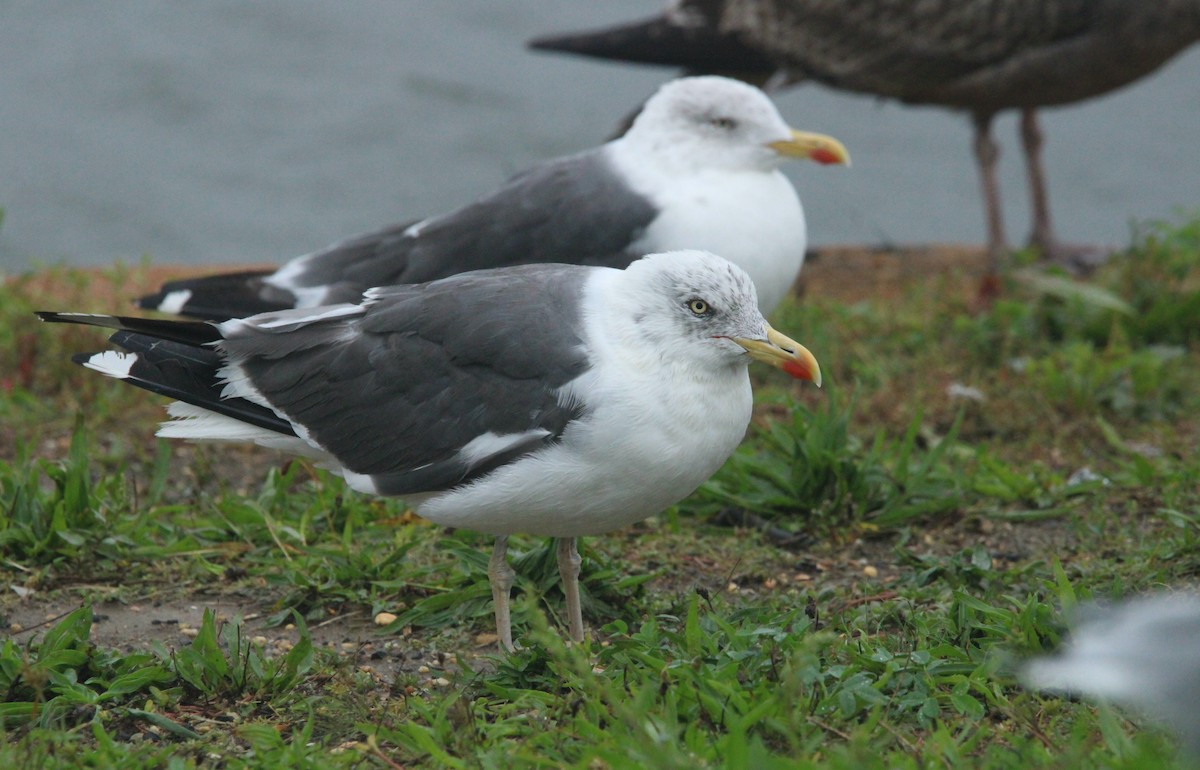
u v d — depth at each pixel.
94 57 31.73
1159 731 7.24
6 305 14.98
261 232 25.97
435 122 29.72
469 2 34.94
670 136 12.47
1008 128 30.12
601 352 8.27
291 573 9.64
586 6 35.09
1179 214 17.02
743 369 8.60
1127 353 13.90
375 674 8.55
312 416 8.73
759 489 10.99
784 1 17.09
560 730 7.40
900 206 27.12
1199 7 16.00
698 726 7.44
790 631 8.39
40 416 12.97
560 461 8.18
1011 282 15.88
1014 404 13.02
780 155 12.42
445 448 8.46
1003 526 10.72
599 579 9.49
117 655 8.41
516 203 12.35
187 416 9.02
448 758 7.07
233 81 31.11
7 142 28.19
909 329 15.05
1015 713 7.52
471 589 9.27
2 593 9.55
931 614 8.86
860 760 6.79
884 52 16.91
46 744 7.35
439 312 8.65
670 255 8.47
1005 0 16.20
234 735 7.68
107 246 25.33
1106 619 6.53
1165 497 10.70
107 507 10.45
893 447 12.05
